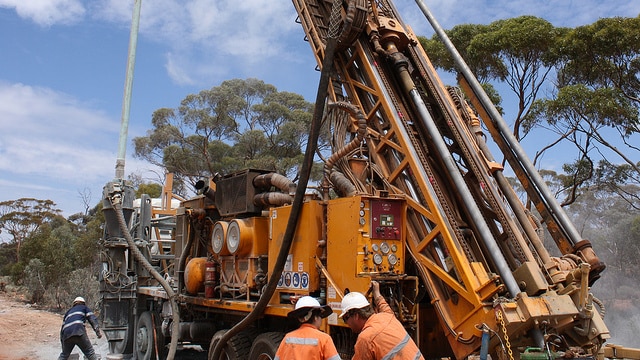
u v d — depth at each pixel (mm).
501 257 5121
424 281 5719
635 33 14789
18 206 57438
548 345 4949
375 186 6715
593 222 24953
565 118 15883
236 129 36719
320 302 5930
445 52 18250
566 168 17828
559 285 5219
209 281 8086
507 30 16406
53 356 12062
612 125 15125
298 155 34281
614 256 22562
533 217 6297
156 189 41188
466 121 6711
